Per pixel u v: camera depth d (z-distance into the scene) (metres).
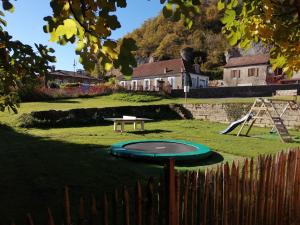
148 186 3.35
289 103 20.17
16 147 13.04
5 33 3.31
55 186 7.59
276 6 2.69
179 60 63.09
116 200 3.20
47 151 12.09
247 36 2.96
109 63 2.00
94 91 41.25
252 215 4.50
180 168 10.25
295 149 5.32
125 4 2.02
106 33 2.01
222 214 4.05
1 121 21.39
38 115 22.39
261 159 4.61
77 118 23.91
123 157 11.39
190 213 3.71
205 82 64.38
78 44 2.03
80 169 9.16
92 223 3.05
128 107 27.17
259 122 24.25
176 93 44.16
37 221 5.65
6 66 3.46
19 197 6.88
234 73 61.47
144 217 3.46
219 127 23.06
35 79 3.84
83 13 2.00
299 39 3.08
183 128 21.95
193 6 2.18
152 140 14.82
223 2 2.79
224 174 4.06
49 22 2.02
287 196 5.13
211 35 91.62
